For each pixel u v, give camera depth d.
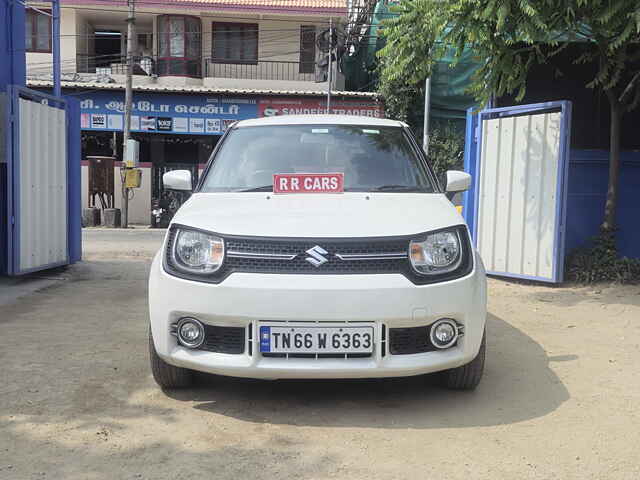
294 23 24.17
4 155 7.57
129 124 19.73
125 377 4.15
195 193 4.36
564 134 7.58
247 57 24.30
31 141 7.75
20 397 3.74
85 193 21.75
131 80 19.62
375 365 3.34
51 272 8.64
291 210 3.71
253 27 24.19
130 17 19.45
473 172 8.91
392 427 3.38
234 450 3.07
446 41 7.24
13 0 8.15
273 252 3.37
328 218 3.55
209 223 3.55
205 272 3.42
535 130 7.93
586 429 3.38
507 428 3.38
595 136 9.05
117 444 3.12
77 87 20.94
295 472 2.85
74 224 9.19
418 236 3.45
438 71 18.66
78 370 4.28
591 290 7.58
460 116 19.30
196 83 23.88
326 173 4.24
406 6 7.52
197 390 3.92
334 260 3.36
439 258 3.48
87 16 24.09
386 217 3.60
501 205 8.38
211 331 3.46
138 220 21.98
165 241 3.70
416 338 3.45
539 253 7.90
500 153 8.39
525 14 6.37
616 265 7.93
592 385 4.11
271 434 3.27
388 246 3.40
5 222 7.99
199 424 3.39
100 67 24.97
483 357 3.77
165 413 3.54
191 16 23.70
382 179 4.37
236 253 3.39
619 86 8.73
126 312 6.19
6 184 7.91
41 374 4.18
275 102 21.48
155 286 3.59
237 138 4.78
